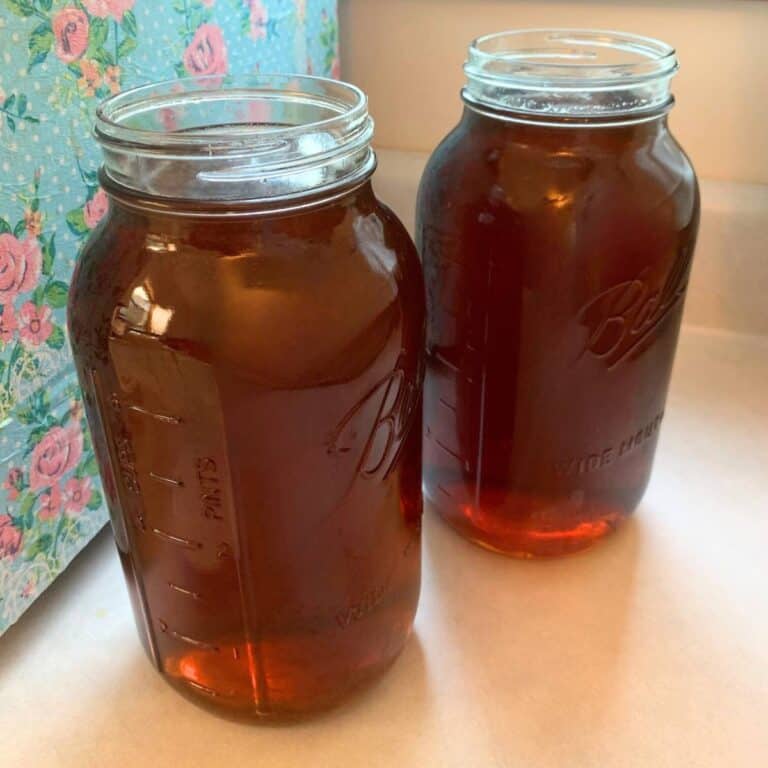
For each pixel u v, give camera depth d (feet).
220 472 0.96
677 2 1.82
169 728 1.18
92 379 0.98
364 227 0.96
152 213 0.89
